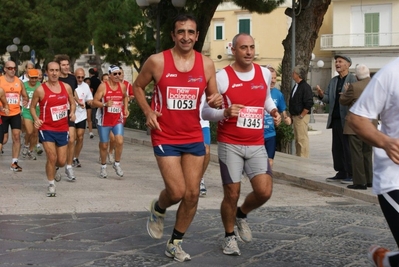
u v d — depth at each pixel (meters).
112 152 15.61
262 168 6.93
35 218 8.99
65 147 11.16
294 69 15.14
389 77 4.52
